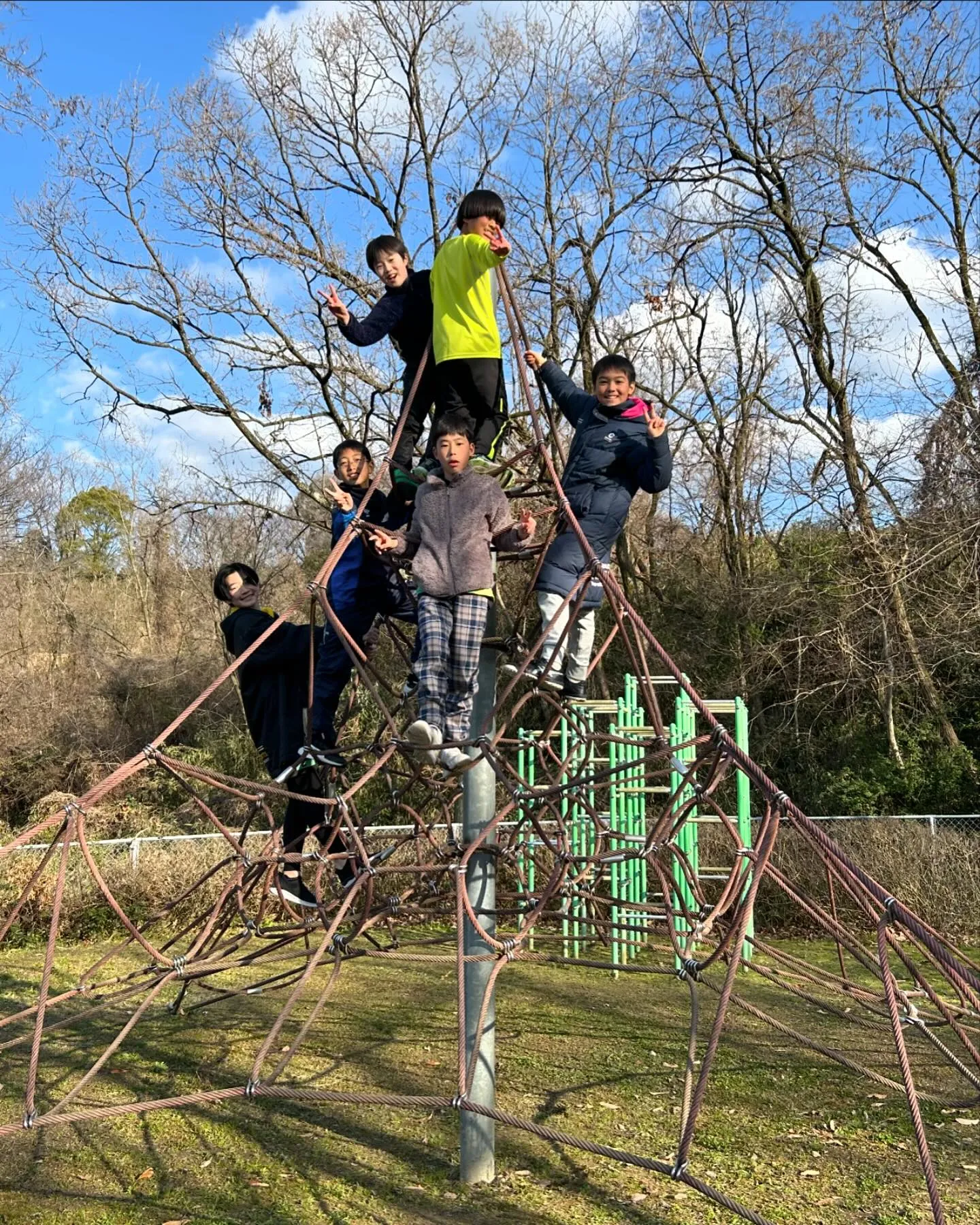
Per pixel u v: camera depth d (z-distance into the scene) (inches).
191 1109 234.7
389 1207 180.9
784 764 583.2
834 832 467.5
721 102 595.5
